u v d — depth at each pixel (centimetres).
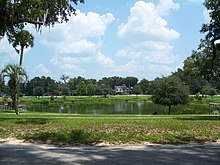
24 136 1484
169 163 934
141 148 1230
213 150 1181
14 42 2194
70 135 1477
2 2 1833
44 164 909
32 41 3288
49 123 1934
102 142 1380
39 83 14912
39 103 9050
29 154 1068
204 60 3247
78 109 6419
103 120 2100
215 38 2438
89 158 1000
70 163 923
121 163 928
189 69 3481
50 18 2050
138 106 7856
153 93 5422
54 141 1396
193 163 940
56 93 15125
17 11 1900
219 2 2486
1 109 4644
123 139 1424
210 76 3312
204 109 6131
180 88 5250
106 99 11788
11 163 922
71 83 16575
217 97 11450
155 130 1639
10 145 1297
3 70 3531
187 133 1599
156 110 6041
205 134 1584
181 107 6944
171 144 1358
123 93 19162
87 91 15175
